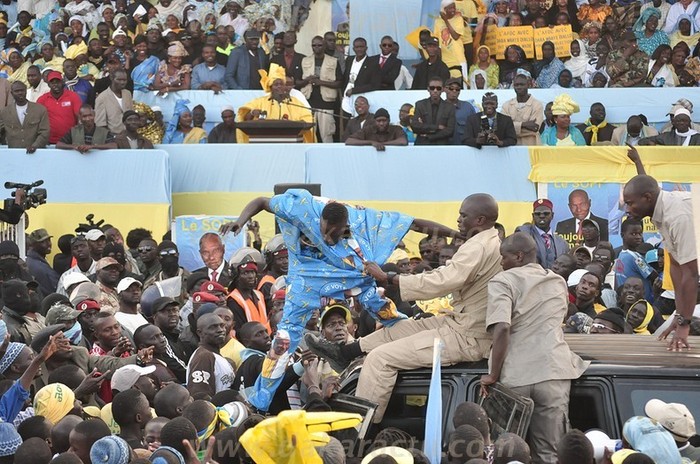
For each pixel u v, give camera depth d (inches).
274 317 563.8
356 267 406.6
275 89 914.7
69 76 950.4
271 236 835.4
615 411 365.4
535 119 897.5
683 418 345.1
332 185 853.8
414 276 388.8
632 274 737.6
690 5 1028.5
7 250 641.0
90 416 425.7
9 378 445.1
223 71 962.1
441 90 882.8
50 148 869.2
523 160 851.4
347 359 410.3
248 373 474.0
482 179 850.1
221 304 595.8
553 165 849.5
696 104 909.2
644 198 407.2
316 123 949.8
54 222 850.1
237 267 613.0
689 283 403.5
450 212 847.7
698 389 366.0
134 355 483.5
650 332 633.0
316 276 409.1
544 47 978.1
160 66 954.1
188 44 983.0
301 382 428.1
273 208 408.8
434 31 979.3
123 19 1041.5
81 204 852.0
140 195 854.5
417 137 881.5
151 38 980.6
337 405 387.9
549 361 370.0
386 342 406.3
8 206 715.4
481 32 986.7
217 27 991.0
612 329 576.4
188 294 668.1
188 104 937.5
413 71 988.6
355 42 944.9
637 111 913.5
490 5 1016.9
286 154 875.4
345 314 445.4
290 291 411.8
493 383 371.9
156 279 714.8
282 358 411.8
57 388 411.8
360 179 853.8
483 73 978.7
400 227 414.3
